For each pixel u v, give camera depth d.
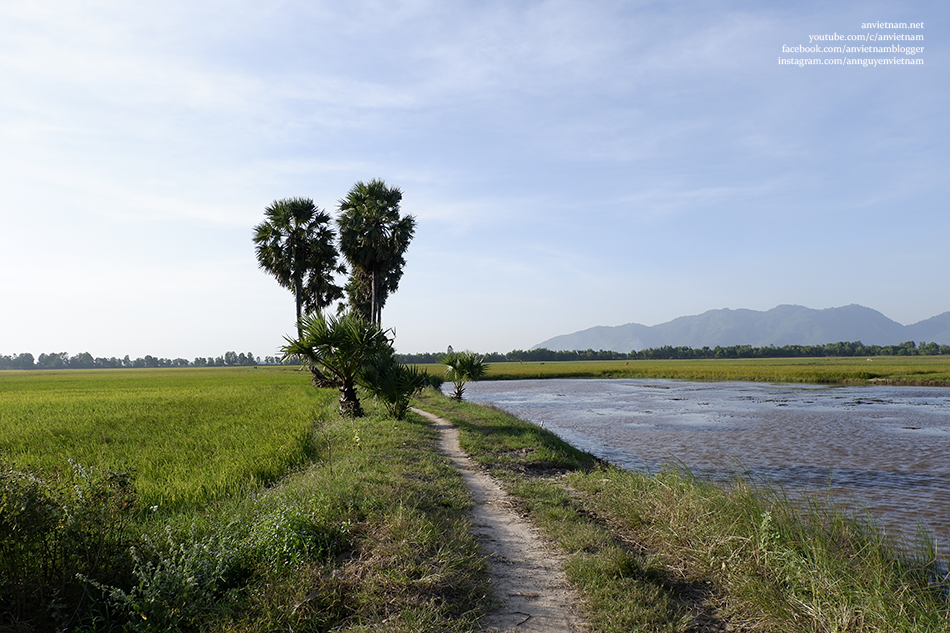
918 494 11.14
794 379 61.41
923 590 4.69
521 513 7.93
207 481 9.13
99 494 5.01
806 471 13.61
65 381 61.50
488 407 25.58
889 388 49.12
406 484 8.73
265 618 4.35
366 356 19.05
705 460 15.14
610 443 18.27
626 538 6.83
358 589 4.92
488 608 4.78
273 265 39.16
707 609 4.88
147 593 4.33
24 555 4.52
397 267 45.09
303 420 18.38
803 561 5.00
